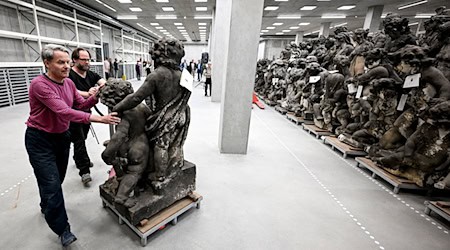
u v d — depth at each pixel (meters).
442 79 1.95
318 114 3.92
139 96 1.34
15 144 2.88
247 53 2.62
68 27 7.75
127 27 13.12
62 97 1.34
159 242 1.46
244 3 2.47
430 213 1.91
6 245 1.38
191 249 1.42
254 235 1.57
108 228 1.56
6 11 5.17
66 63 1.28
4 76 4.79
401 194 2.21
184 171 1.68
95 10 9.23
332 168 2.73
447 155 1.99
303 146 3.45
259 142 3.52
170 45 1.41
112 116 1.34
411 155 2.12
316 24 12.98
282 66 6.26
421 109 2.03
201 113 5.26
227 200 1.95
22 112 4.45
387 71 2.47
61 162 1.47
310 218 1.79
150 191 1.57
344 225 1.73
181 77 1.44
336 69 3.74
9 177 2.11
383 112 2.48
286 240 1.54
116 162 1.43
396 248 1.53
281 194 2.10
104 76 9.59
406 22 2.42
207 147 3.17
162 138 1.49
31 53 5.88
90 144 3.06
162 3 8.30
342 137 3.31
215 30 6.25
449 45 2.17
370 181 2.45
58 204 1.30
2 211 1.67
